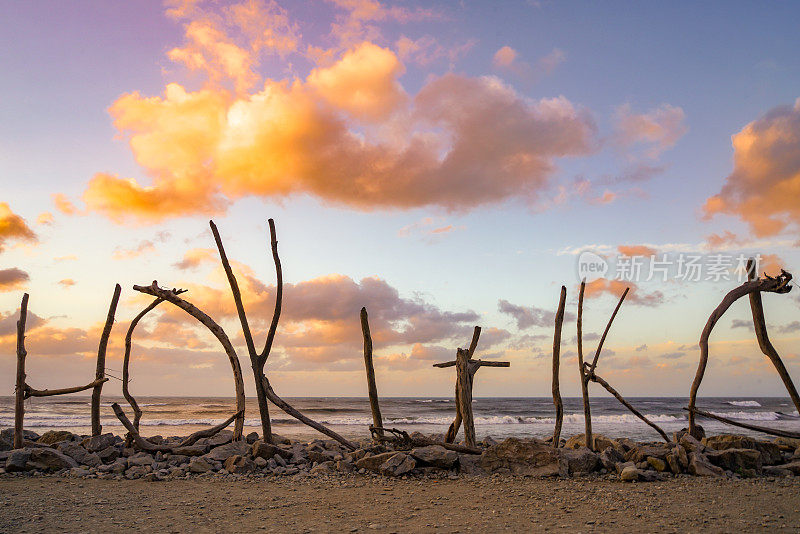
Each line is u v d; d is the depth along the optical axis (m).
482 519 7.52
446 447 12.21
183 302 13.55
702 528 6.86
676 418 52.19
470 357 13.31
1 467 11.73
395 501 8.89
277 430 35.72
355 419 48.19
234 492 9.78
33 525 7.34
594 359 13.73
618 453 12.55
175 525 7.35
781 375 13.33
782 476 11.32
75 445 12.59
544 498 8.99
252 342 13.40
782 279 13.36
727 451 11.77
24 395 12.75
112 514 8.03
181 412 58.19
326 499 9.10
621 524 7.12
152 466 11.93
